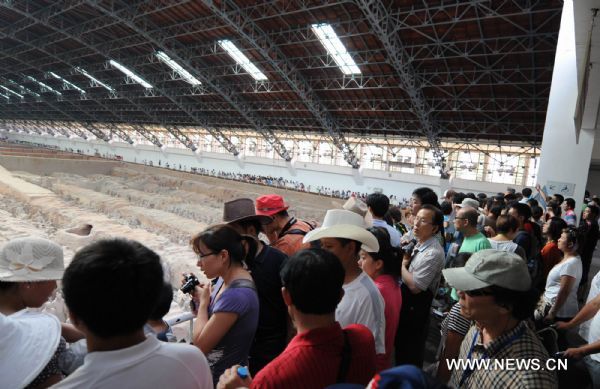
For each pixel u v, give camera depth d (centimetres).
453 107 1952
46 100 3891
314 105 2238
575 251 366
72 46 2539
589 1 536
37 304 195
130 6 1838
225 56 2162
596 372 263
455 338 231
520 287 166
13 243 189
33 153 2842
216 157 3716
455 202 672
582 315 312
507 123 1944
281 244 341
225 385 154
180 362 134
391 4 1442
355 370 157
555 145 990
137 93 3000
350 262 234
